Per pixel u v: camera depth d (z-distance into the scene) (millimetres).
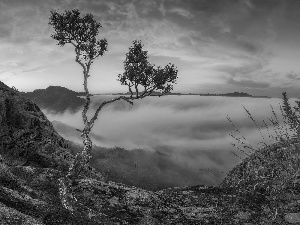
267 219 9125
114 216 13602
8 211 8641
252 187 10375
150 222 13172
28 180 16578
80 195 14969
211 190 15430
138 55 17891
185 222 12422
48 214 10742
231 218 10469
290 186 8086
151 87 17906
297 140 6984
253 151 7719
